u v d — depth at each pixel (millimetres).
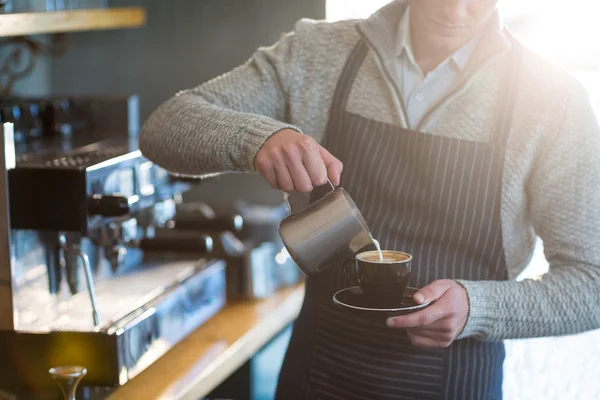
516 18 2453
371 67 1586
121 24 2521
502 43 1477
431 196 1538
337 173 1315
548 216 1481
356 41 1615
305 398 1674
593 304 1431
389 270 1328
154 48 2949
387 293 1347
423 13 1490
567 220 1456
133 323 1818
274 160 1308
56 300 1901
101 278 2133
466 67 1512
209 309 2285
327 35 1636
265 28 2873
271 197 2969
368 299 1371
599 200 1451
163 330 1981
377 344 1582
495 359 1628
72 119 2377
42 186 1739
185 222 2406
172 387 1849
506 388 2256
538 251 2203
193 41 2924
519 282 1449
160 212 2367
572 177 1452
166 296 2010
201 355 2059
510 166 1492
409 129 1551
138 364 1846
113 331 1747
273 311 2445
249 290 2547
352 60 1602
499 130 1494
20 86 2756
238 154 1378
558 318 1424
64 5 2428
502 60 1513
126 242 2094
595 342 2209
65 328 1766
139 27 2945
